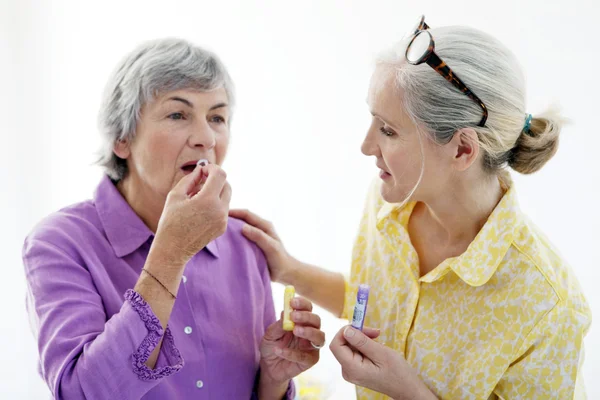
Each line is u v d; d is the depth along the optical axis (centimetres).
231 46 227
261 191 229
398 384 118
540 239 128
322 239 226
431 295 130
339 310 154
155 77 114
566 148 190
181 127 117
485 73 111
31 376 249
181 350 117
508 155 121
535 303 117
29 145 248
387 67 115
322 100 222
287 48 223
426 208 135
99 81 245
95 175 250
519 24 194
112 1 238
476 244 121
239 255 136
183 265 107
